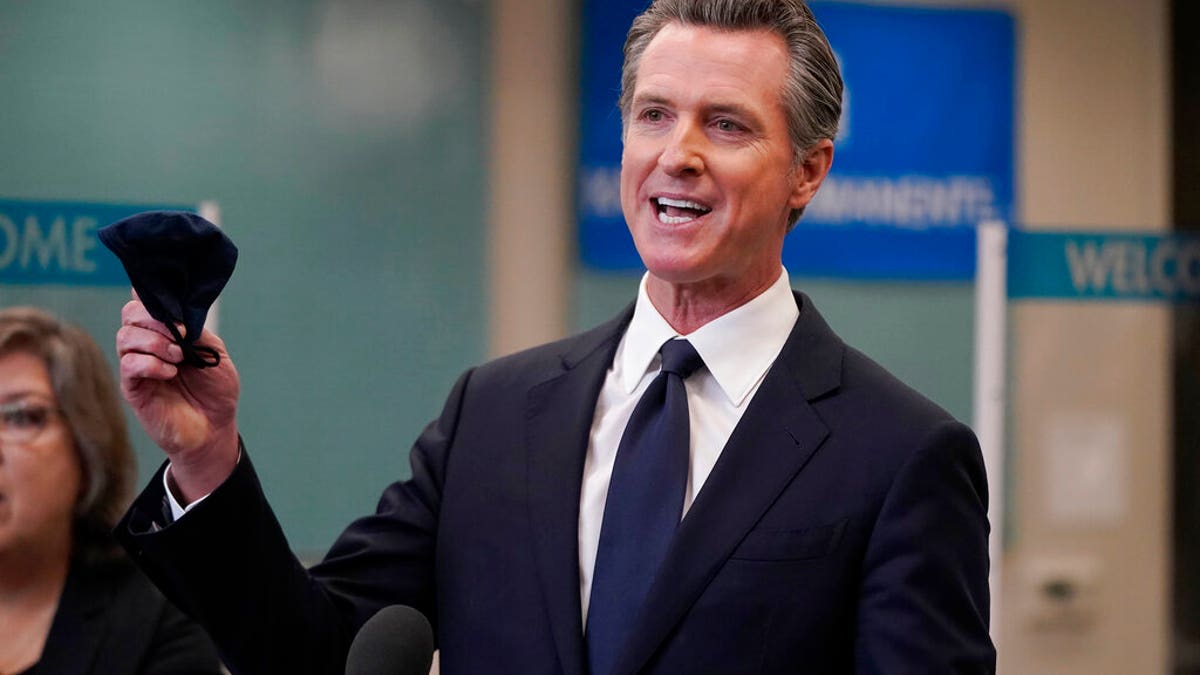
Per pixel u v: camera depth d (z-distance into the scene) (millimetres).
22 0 3730
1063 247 3246
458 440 1658
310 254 3865
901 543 1438
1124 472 4156
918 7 4172
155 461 2764
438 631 1599
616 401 1612
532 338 3992
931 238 4188
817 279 4141
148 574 1473
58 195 3736
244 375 3814
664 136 1522
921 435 1486
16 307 2738
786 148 1543
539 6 3969
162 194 3789
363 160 3898
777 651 1425
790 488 1484
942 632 1405
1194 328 4129
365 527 1674
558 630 1469
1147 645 4234
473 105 3949
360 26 3891
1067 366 4109
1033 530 4148
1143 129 4328
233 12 3822
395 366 3916
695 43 1520
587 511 1542
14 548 2441
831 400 1541
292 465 3848
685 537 1456
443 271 3943
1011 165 4238
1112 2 4293
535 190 3986
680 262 1502
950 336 4203
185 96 3799
